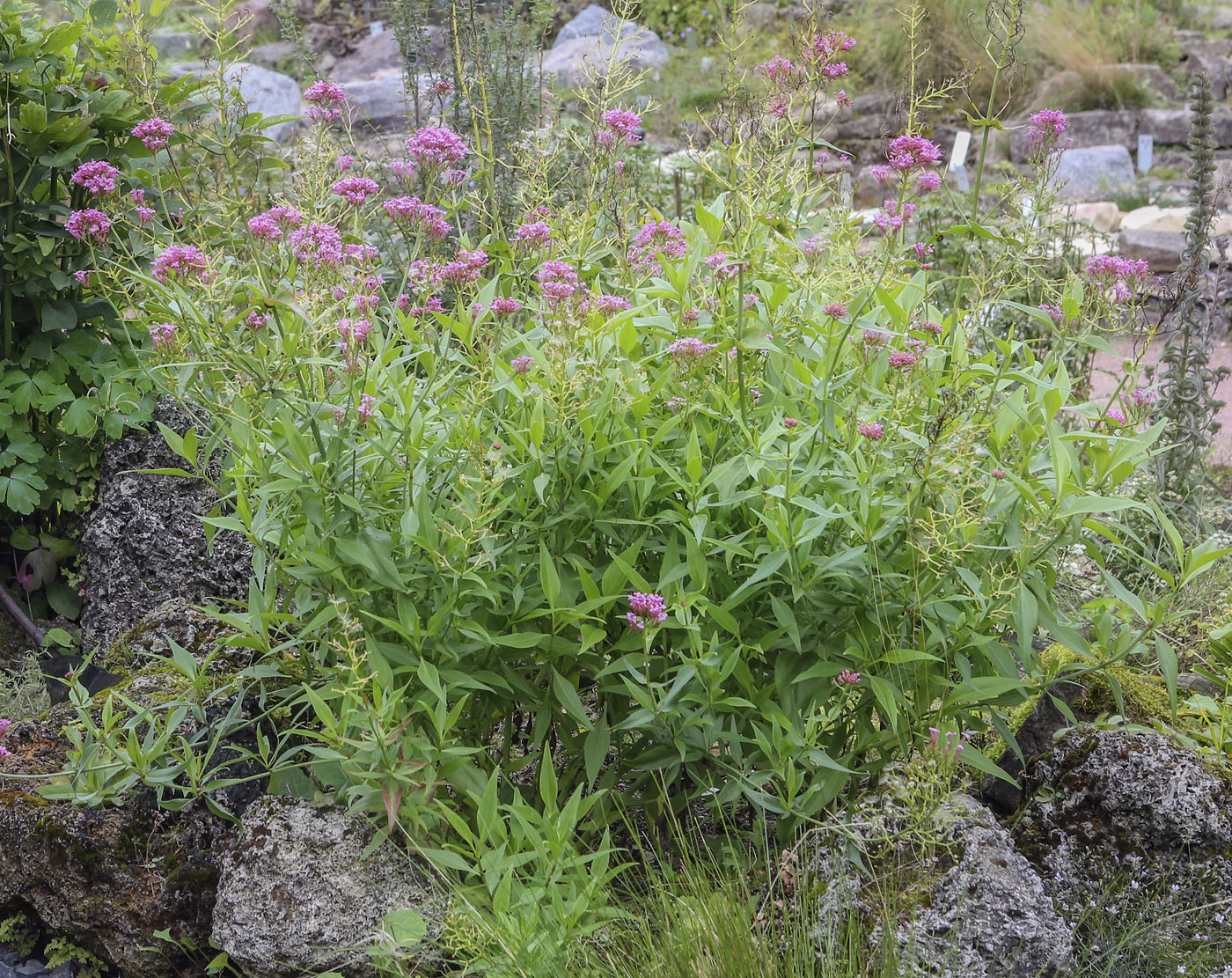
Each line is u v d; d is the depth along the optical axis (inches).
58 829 109.5
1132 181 427.2
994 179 387.2
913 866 100.3
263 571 109.3
